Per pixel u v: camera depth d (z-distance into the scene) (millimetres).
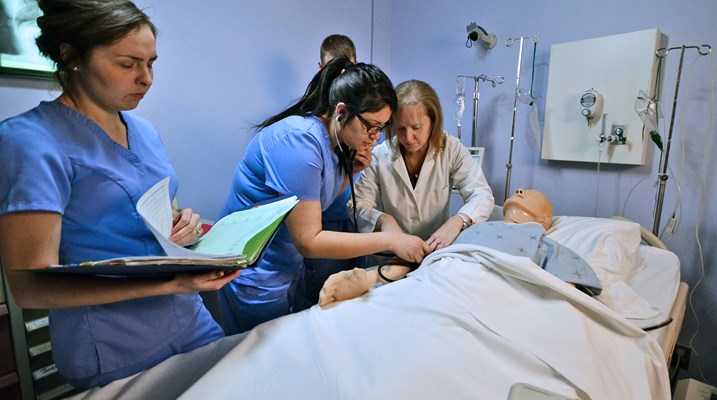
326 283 933
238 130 1887
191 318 851
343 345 762
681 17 1519
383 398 631
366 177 1487
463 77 2010
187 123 1708
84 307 694
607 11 1674
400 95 1236
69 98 641
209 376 667
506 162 2062
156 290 604
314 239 933
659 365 845
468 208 1371
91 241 653
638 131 1567
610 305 1035
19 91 1307
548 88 1791
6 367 1148
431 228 1555
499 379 708
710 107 1500
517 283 953
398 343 757
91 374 728
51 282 560
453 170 1502
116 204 665
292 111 1053
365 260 1498
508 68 1987
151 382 697
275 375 682
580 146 1725
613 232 1337
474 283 933
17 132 564
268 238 644
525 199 1412
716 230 1549
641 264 1339
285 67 2029
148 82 644
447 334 796
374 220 1353
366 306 904
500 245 1096
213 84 1765
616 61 1580
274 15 1934
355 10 2287
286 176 898
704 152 1531
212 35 1728
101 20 559
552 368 742
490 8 2004
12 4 1235
